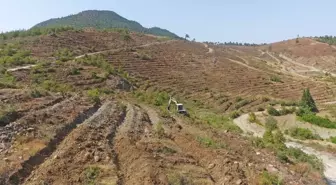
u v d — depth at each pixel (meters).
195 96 87.69
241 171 21.06
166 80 98.62
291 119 63.56
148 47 135.62
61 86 52.75
